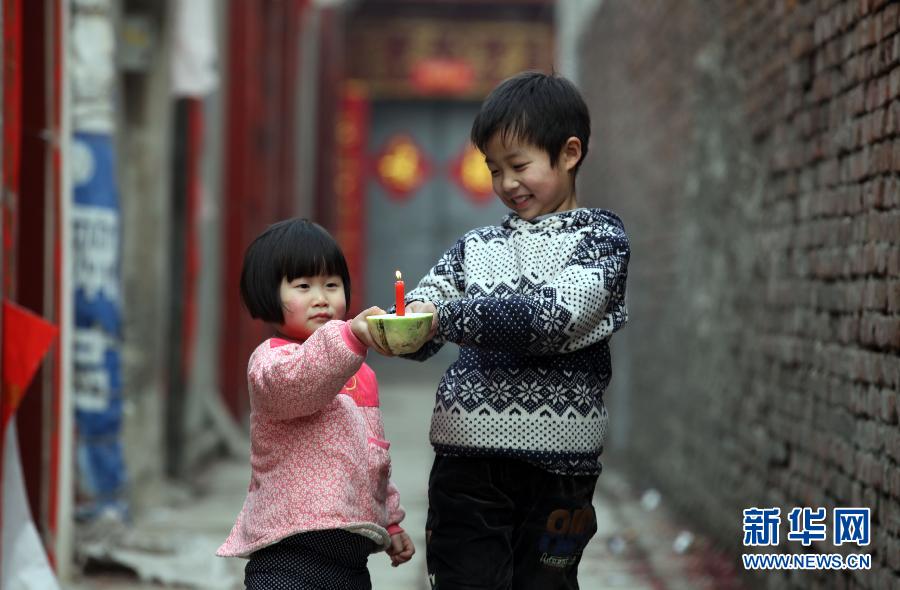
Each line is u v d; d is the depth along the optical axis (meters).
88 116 17.19
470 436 8.23
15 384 12.48
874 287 10.79
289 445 8.11
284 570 8.04
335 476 8.03
